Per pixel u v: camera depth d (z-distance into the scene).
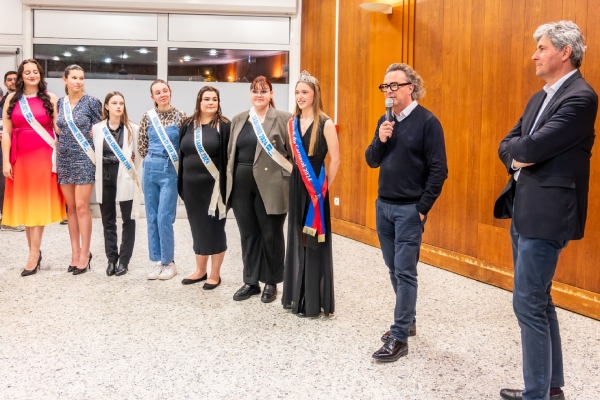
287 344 2.78
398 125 2.55
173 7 6.55
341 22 5.66
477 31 3.95
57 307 3.30
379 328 3.02
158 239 3.98
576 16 3.20
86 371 2.44
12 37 6.54
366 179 5.40
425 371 2.47
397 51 4.79
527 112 2.07
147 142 3.87
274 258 3.42
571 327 3.04
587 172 1.90
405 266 2.55
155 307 3.33
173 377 2.39
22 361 2.54
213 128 3.57
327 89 6.06
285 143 3.29
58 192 4.09
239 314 3.22
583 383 2.36
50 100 4.00
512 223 2.12
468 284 3.91
